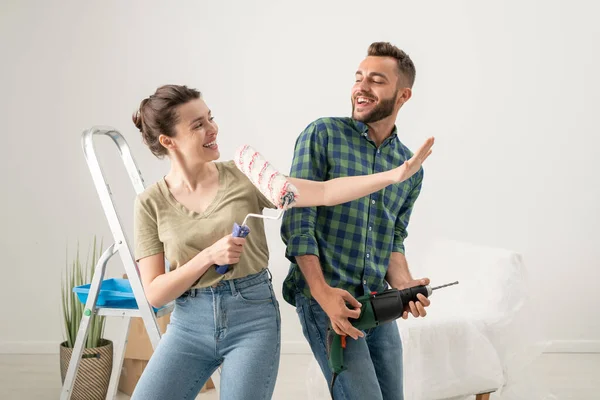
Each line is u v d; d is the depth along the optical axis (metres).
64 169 4.17
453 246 3.58
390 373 1.97
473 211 4.24
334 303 1.71
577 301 4.24
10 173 4.16
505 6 4.16
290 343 4.25
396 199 1.98
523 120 4.20
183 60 4.18
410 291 1.79
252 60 4.20
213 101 4.21
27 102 4.13
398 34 4.18
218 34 4.18
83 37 4.13
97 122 4.16
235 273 1.69
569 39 4.16
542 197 4.22
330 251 1.84
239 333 1.70
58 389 3.55
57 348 4.23
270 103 4.22
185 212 1.74
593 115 4.17
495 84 4.19
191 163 1.74
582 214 4.21
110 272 4.20
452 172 4.23
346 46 4.20
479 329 3.04
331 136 1.85
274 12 4.18
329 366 1.81
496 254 3.29
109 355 3.33
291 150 4.25
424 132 4.23
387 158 1.95
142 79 4.16
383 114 1.85
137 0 4.14
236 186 1.75
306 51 4.20
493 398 3.35
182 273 1.64
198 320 1.71
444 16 4.17
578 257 4.23
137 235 1.77
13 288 4.21
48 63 4.12
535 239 4.23
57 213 4.18
